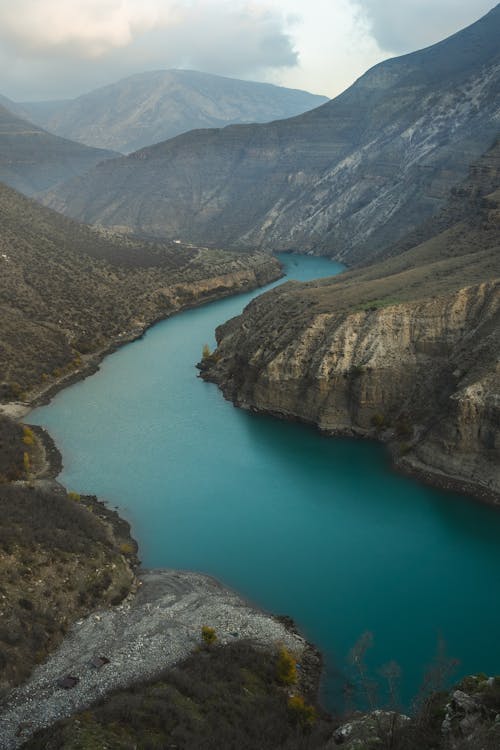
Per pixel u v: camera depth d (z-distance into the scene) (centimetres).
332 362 9856
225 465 8894
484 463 8025
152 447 9438
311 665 5288
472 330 9469
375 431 9494
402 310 9844
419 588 6362
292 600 6169
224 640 5397
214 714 4369
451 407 8394
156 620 5597
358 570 6656
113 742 3931
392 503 7900
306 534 7288
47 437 9712
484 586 6406
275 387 10369
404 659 5366
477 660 5362
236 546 7062
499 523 7450
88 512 7338
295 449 9312
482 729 3366
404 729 3700
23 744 4128
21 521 6331
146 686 4656
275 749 4041
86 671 4897
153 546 7044
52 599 5588
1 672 4706
